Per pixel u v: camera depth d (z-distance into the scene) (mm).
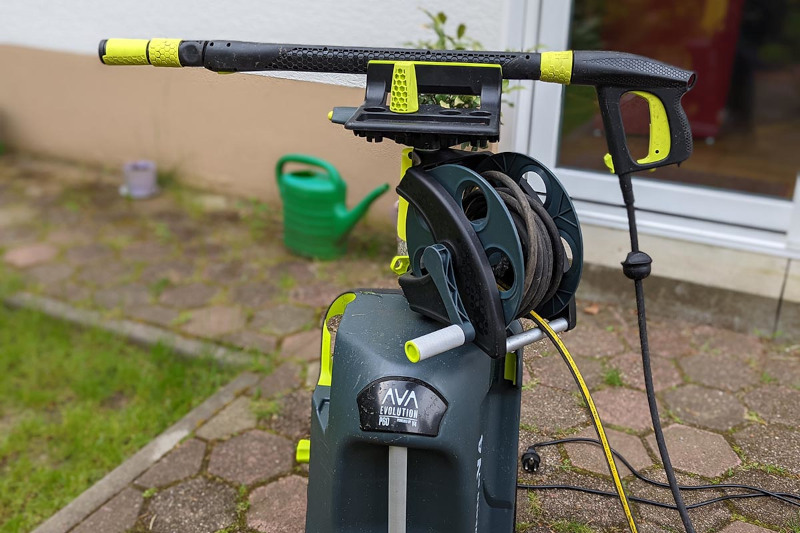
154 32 3822
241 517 2297
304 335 3324
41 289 3949
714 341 3037
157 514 2330
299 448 2002
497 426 1820
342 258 3963
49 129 5359
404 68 1432
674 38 4344
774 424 2562
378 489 1572
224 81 1965
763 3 4723
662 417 2604
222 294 3740
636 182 3305
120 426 2959
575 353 2945
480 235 1453
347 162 3676
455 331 1423
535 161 1550
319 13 3422
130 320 3596
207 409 2816
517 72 1487
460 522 1557
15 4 4898
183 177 4906
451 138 1479
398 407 1457
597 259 3254
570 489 2289
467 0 3270
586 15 3811
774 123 4910
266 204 4633
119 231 4504
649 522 2172
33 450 2900
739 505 2229
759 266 3115
